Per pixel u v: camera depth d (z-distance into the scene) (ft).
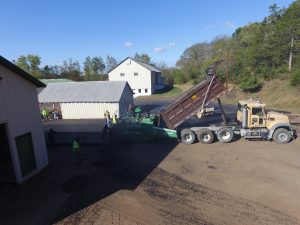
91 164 50.60
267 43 146.51
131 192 38.45
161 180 42.29
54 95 105.40
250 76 140.46
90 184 41.68
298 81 114.62
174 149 58.54
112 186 40.63
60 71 310.65
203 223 30.22
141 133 63.00
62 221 31.60
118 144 63.41
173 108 62.49
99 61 335.06
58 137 72.13
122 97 103.24
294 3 146.20
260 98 128.67
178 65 331.36
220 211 32.60
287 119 59.31
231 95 141.49
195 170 45.98
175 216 31.81
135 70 195.31
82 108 100.68
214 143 62.03
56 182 42.86
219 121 72.64
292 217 31.01
